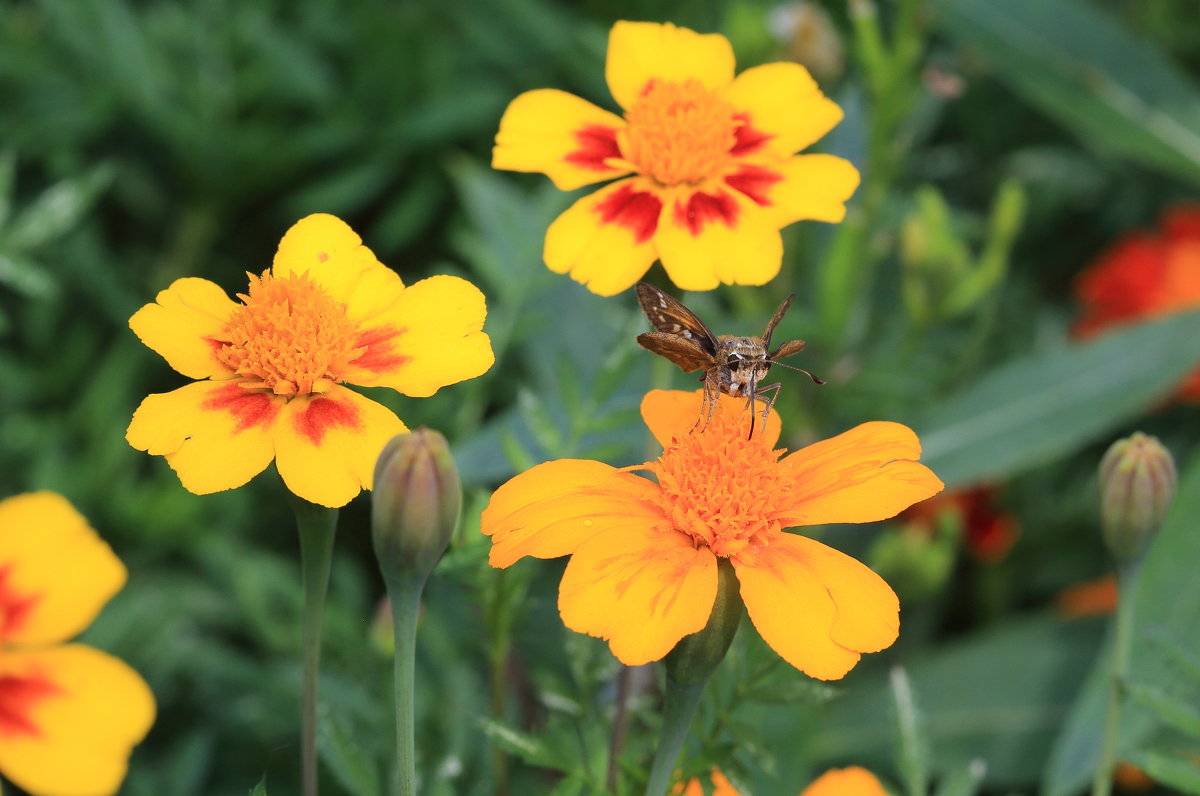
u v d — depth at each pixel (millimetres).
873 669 502
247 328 353
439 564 382
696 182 387
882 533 522
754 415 356
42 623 331
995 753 489
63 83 539
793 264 515
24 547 333
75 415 500
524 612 390
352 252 364
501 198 492
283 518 516
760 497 345
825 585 339
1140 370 495
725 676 376
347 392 350
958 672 500
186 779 438
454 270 510
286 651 460
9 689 326
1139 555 376
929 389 501
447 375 352
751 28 521
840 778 384
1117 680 380
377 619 404
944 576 477
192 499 489
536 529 343
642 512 347
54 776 323
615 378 407
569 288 502
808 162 390
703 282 375
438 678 436
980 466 488
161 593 473
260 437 346
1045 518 540
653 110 388
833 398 494
